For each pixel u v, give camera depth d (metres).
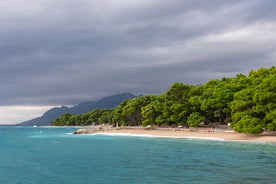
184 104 121.31
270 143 71.25
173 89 126.38
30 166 46.03
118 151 63.94
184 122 120.19
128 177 35.44
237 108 84.94
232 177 34.00
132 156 54.94
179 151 60.47
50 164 47.72
